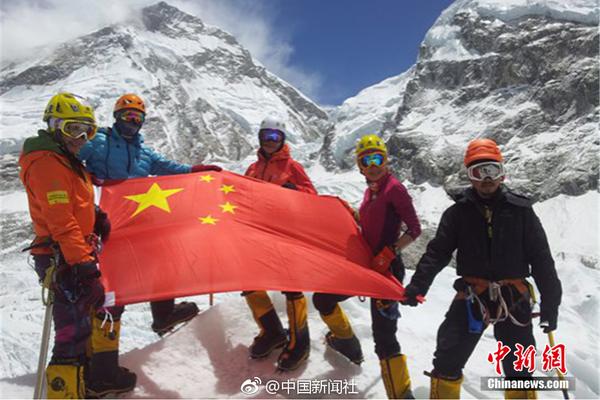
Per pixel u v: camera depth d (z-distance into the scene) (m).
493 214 3.64
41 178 3.34
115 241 4.07
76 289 3.39
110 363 4.12
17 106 157.50
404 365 4.16
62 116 3.43
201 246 3.99
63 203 3.35
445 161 77.31
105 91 157.38
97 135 4.90
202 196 4.76
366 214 4.54
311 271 3.98
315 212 4.94
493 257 3.61
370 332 5.45
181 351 4.89
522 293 3.58
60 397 3.40
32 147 3.39
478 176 3.58
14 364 6.23
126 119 4.93
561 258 48.09
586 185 61.72
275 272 3.89
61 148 3.48
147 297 3.51
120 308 4.14
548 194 62.88
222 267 3.81
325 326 5.43
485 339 5.72
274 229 4.58
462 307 3.70
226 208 4.64
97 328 4.06
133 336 8.45
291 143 186.38
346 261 4.27
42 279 3.59
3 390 4.25
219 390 4.43
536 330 6.43
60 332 3.50
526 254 3.63
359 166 4.46
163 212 4.50
